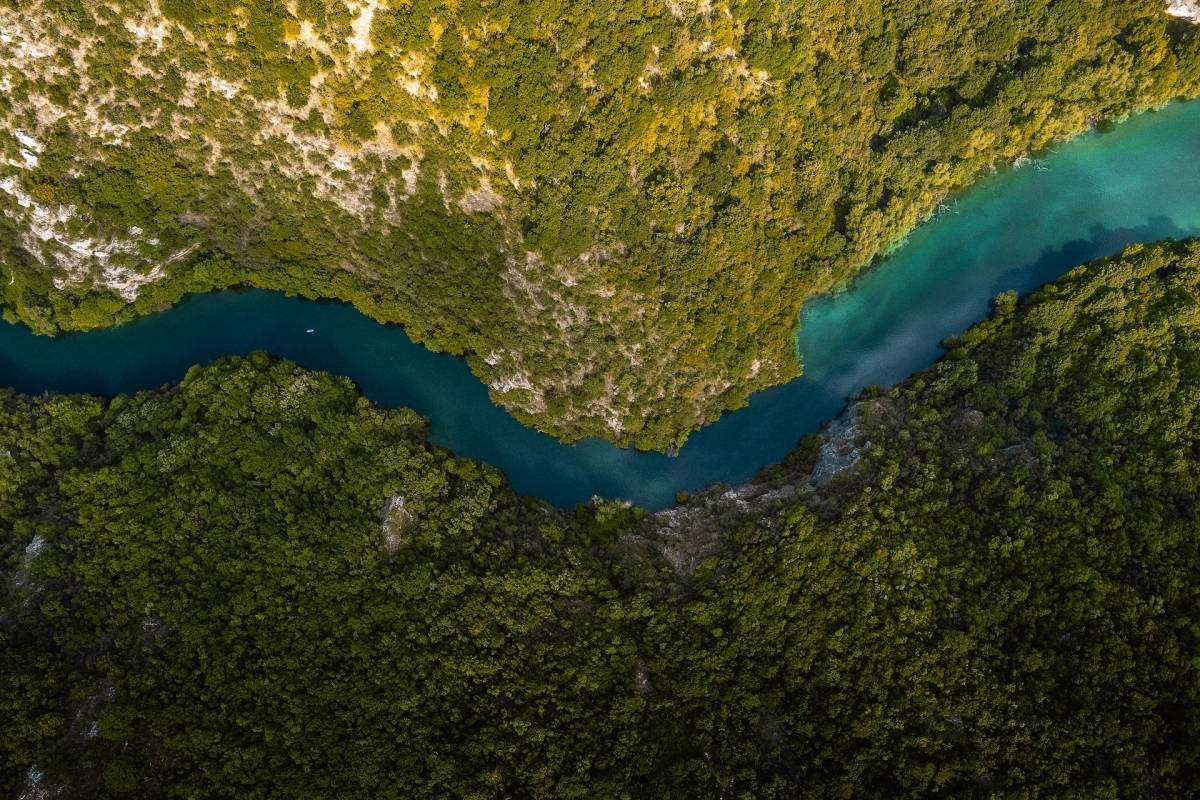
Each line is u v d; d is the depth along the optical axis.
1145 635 64.94
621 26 75.62
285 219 78.88
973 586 70.44
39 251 76.19
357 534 74.38
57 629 68.69
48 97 70.62
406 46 72.44
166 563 71.50
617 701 69.19
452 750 66.75
